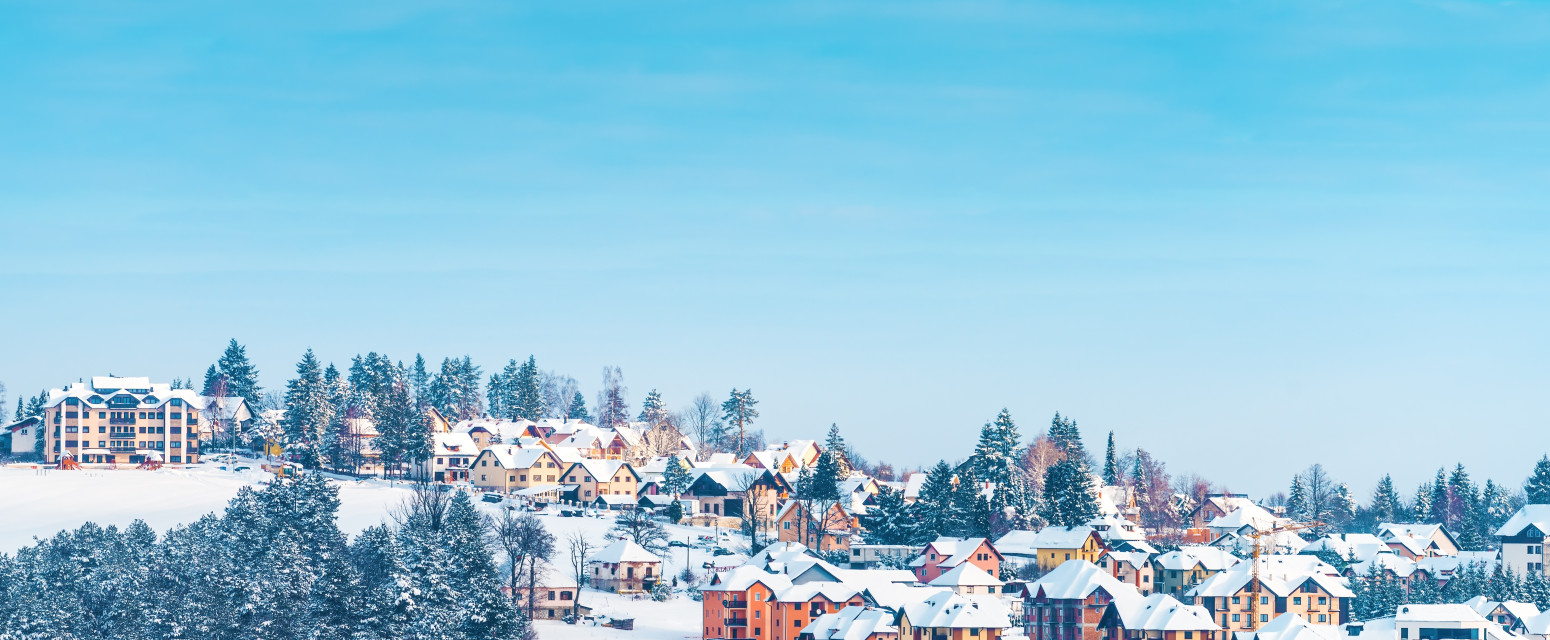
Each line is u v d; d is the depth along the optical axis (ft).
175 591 493.36
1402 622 577.43
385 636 484.33
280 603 491.31
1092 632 600.80
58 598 489.26
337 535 601.21
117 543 553.23
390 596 491.31
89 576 516.73
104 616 486.38
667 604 652.07
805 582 628.69
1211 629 573.33
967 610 562.66
